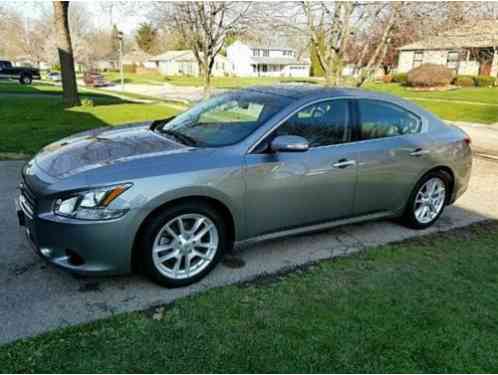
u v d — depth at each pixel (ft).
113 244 8.71
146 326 8.21
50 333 7.88
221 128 11.02
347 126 11.60
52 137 26.35
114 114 38.83
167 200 9.05
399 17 27.96
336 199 11.60
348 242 12.56
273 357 7.50
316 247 12.12
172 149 9.99
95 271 8.80
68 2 42.24
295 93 11.51
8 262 10.44
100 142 10.77
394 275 10.63
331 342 7.97
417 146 12.87
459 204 16.72
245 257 11.34
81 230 8.46
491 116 51.44
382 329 8.43
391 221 14.46
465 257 11.82
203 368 7.18
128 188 8.71
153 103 56.03
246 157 10.00
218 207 10.02
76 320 8.31
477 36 36.86
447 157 13.64
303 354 7.61
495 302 9.61
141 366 7.16
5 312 8.47
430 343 8.09
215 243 10.14
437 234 13.48
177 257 9.66
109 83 128.98
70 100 44.57
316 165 10.92
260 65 211.82
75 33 186.29
